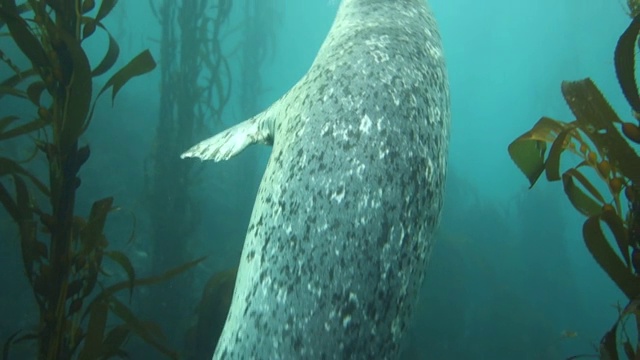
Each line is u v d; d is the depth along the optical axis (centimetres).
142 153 1386
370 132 196
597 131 192
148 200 855
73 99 234
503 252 1886
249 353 171
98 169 1159
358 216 178
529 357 1275
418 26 276
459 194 2116
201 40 944
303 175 194
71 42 229
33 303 716
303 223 183
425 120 213
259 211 209
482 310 1377
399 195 186
